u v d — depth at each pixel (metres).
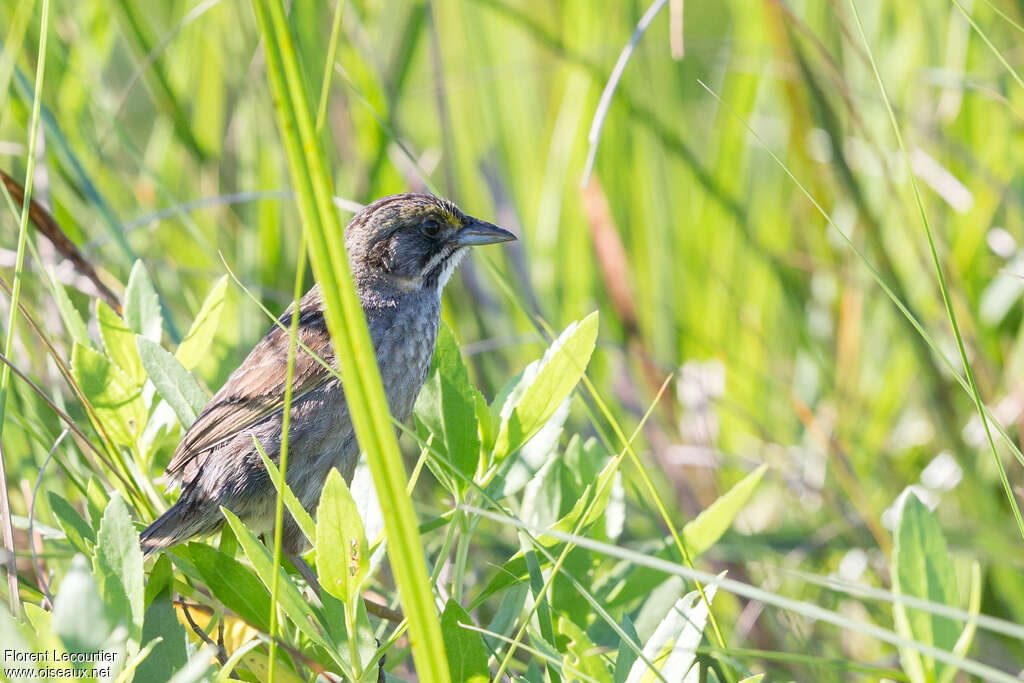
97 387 7.04
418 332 9.32
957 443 10.71
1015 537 10.07
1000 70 11.69
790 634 9.27
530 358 11.80
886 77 12.27
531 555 5.89
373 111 8.52
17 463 8.03
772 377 11.95
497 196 12.47
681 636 5.44
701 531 6.85
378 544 5.98
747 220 12.98
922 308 11.69
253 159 11.23
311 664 5.60
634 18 12.58
